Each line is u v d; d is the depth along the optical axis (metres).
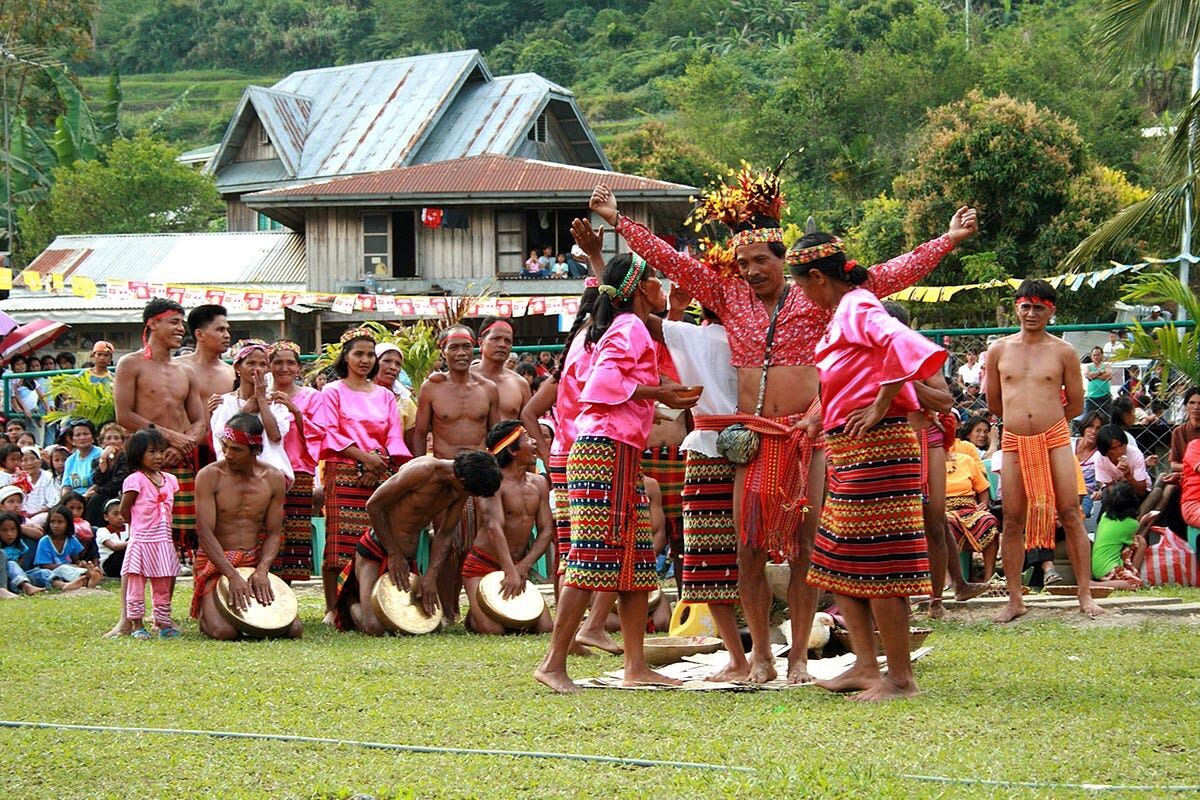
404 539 8.67
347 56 83.06
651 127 42.12
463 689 5.92
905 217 30.06
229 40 85.81
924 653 6.70
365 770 4.35
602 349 5.98
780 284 6.11
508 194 28.80
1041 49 45.09
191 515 8.56
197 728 5.09
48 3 43.06
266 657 7.10
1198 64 16.89
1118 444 11.00
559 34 78.75
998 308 27.36
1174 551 10.06
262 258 32.19
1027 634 7.67
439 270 30.00
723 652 7.04
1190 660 6.51
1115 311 26.41
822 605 7.91
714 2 77.12
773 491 5.91
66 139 41.19
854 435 5.53
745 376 6.05
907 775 4.16
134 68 86.75
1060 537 10.18
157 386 9.35
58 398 16.80
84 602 10.36
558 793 4.02
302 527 9.52
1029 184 28.50
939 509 8.49
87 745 4.79
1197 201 14.70
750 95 49.91
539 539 9.03
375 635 8.45
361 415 9.38
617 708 5.38
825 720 5.05
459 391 9.70
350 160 35.47
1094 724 4.93
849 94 44.53
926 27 47.75
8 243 39.44
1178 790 3.95
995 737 4.74
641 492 6.04
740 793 3.93
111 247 33.38
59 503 12.27
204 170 47.34
